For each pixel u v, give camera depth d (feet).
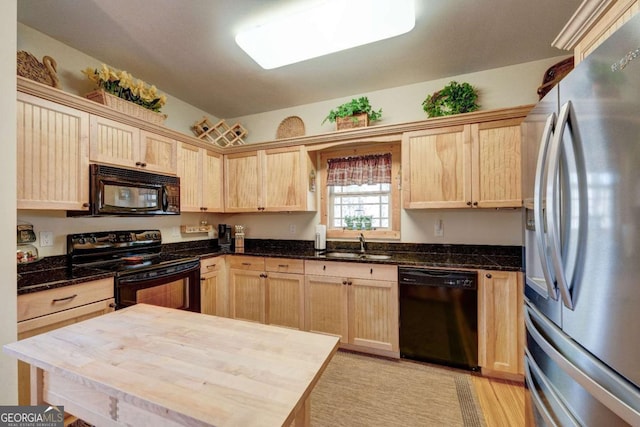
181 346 3.05
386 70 8.47
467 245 8.84
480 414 5.68
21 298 4.92
